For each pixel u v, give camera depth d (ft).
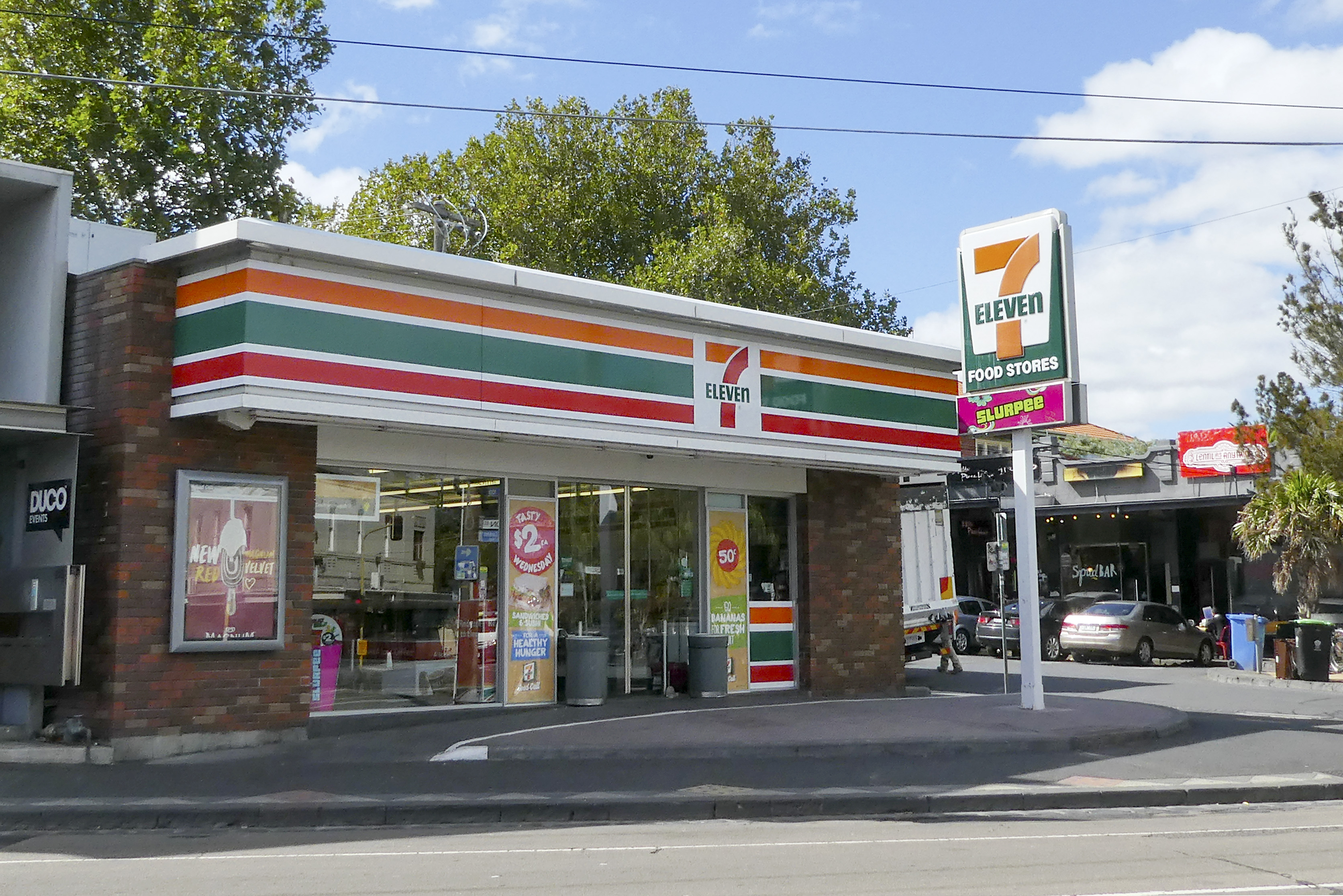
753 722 48.78
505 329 47.60
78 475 43.65
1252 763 43.04
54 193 45.75
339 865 27.40
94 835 31.91
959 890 24.41
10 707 43.52
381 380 43.96
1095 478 115.65
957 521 130.11
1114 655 96.63
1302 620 78.43
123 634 41.22
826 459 58.08
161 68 98.32
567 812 34.42
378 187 131.03
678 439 52.49
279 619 44.78
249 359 40.88
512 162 131.03
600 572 56.49
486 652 52.26
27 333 45.88
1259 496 88.22
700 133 137.49
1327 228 81.15
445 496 51.62
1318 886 24.98
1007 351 54.19
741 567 61.11
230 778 37.88
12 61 96.99
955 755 44.27
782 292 128.77
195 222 100.12
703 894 23.98
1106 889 24.48
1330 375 81.46
